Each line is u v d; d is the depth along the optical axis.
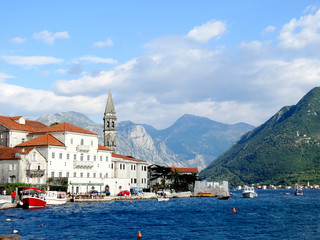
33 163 127.88
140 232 68.19
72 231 67.69
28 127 153.25
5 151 131.62
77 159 144.75
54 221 78.56
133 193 163.62
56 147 135.88
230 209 117.25
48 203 111.62
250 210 114.62
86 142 149.12
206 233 67.81
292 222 83.31
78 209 102.94
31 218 82.00
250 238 63.16
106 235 64.75
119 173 174.62
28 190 105.12
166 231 69.62
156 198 165.75
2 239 54.22
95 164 152.75
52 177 131.88
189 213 101.50
